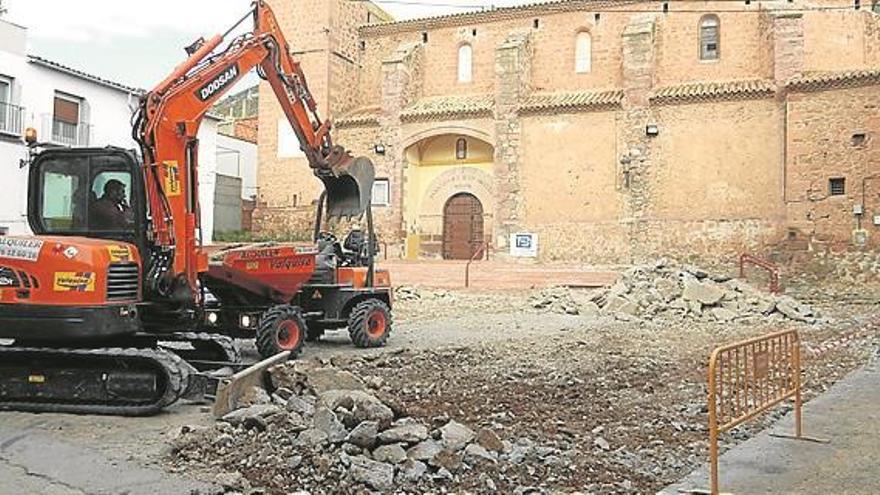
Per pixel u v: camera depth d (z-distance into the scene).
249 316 13.12
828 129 29.44
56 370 8.84
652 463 7.29
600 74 35.28
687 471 7.05
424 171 38.22
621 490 6.46
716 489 6.21
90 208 9.75
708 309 22.14
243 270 12.85
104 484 6.23
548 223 34.25
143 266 9.69
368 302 15.41
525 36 35.97
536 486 6.45
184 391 8.69
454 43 38.25
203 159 35.88
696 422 9.08
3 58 27.56
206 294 13.28
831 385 11.38
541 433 8.21
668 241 32.19
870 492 6.27
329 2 38.06
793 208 29.86
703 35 33.75
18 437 7.68
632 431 8.55
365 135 37.81
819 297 27.59
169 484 6.18
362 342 15.15
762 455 7.39
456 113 35.88
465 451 6.89
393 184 37.03
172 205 10.01
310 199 37.88
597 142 33.59
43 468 6.68
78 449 7.18
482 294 26.94
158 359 8.54
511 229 34.84
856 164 28.92
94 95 30.88
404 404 9.27
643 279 23.55
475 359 13.86
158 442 7.48
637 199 32.72
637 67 32.97
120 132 31.91
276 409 7.91
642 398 10.54
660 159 32.53
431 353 14.41
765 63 32.34
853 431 8.34
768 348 7.84
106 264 8.85
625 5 34.84
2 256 8.78
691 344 16.58
